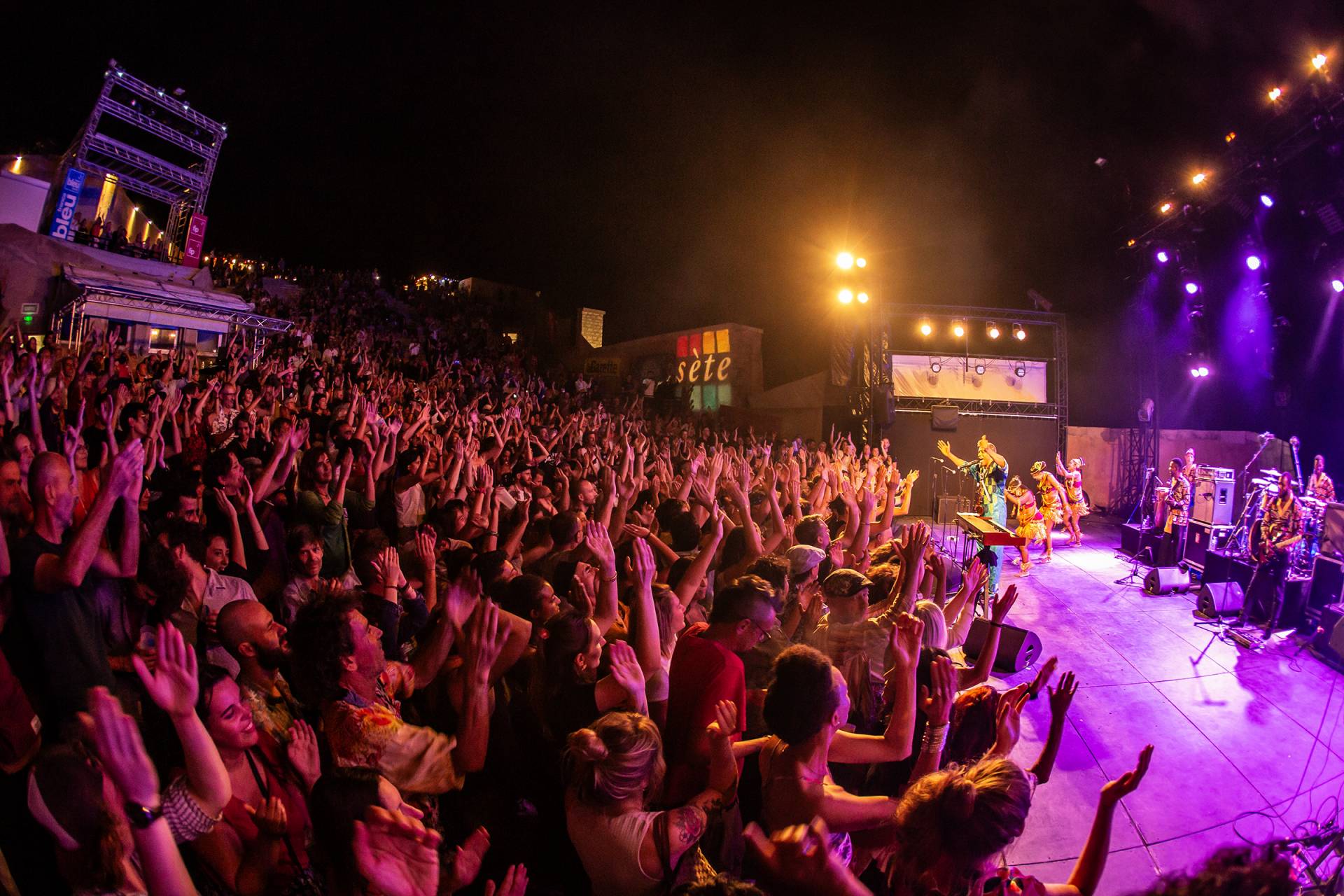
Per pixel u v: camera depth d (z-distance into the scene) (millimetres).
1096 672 7750
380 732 2488
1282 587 8891
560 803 3039
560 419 14906
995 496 11156
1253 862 1555
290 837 2209
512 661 3066
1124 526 13664
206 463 4266
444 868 2062
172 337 16797
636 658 3230
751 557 4820
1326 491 10359
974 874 2084
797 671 2459
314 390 10430
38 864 2488
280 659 2719
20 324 14969
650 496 7688
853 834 2818
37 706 2715
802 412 22859
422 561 4254
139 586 3035
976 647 7668
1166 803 5379
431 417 9711
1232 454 16406
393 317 26938
